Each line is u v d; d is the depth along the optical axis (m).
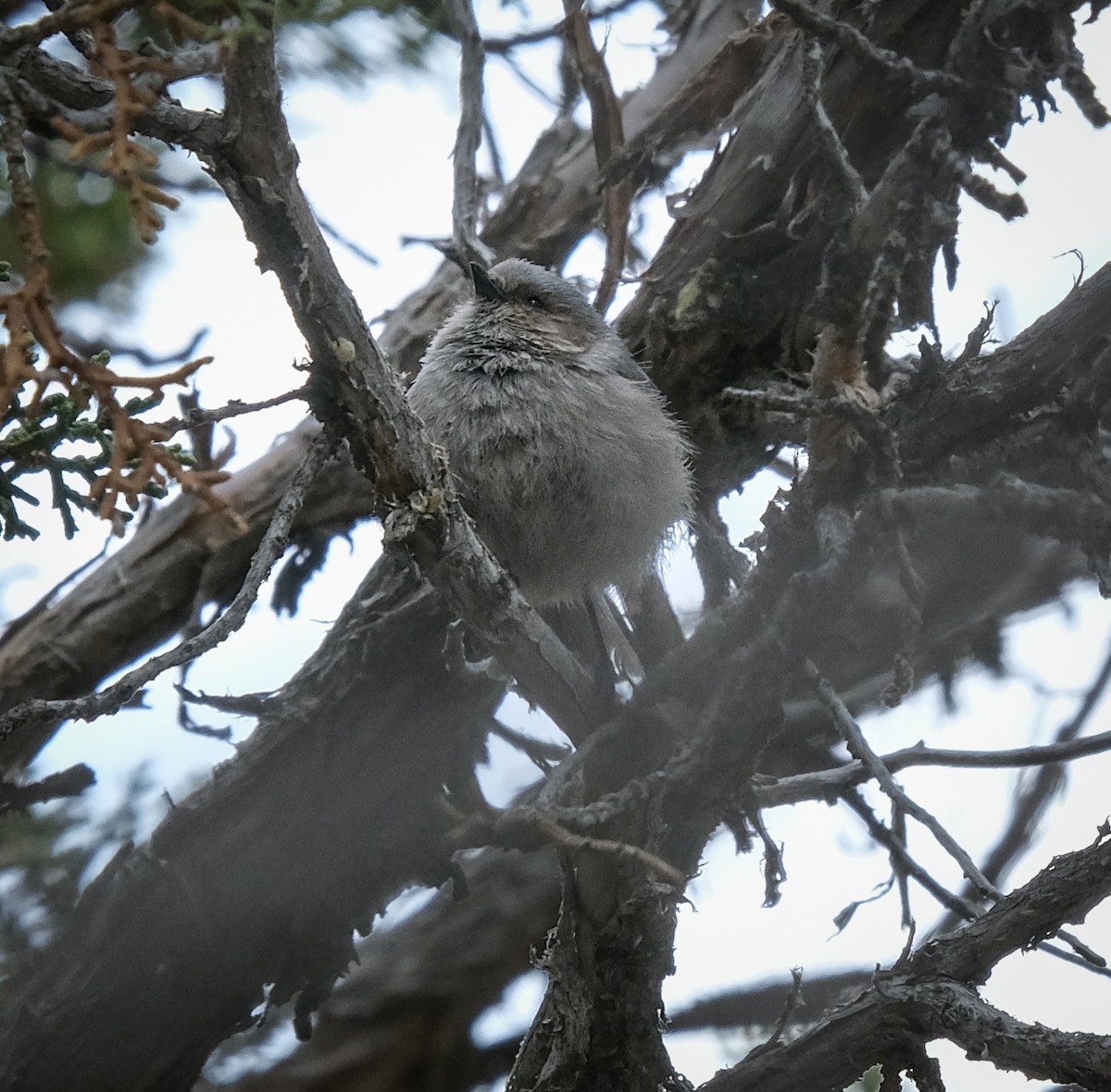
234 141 6.07
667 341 10.62
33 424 6.79
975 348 7.26
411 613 9.97
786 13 7.06
